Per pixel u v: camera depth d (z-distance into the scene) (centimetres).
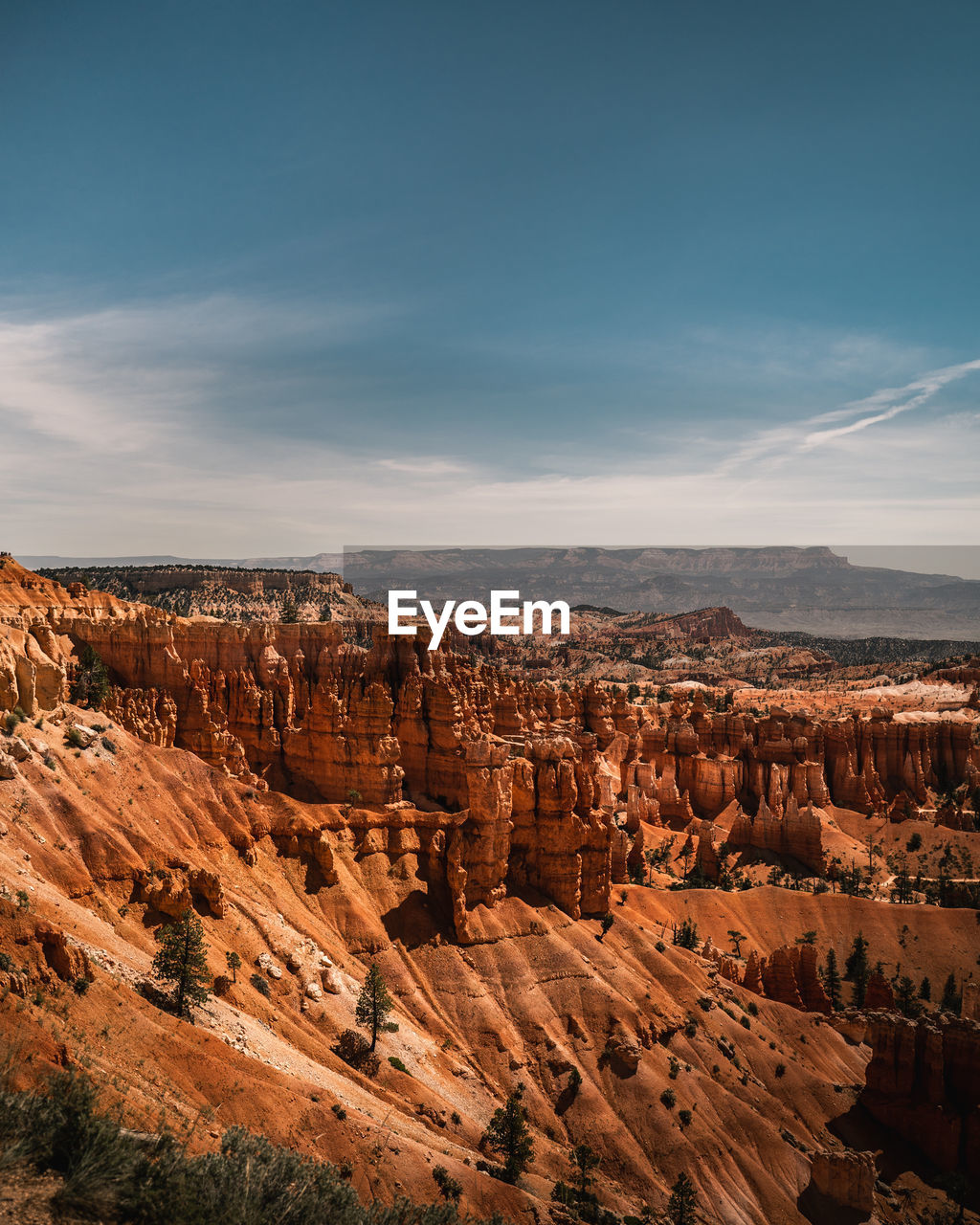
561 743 11556
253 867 9081
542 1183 7238
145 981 6022
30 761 7575
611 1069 9194
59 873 6838
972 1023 10319
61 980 4769
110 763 8569
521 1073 8875
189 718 10619
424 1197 5422
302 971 8094
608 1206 7694
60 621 10356
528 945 10206
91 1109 3011
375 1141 5581
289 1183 3406
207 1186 3028
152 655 10650
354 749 10881
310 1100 5547
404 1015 8894
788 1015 11444
